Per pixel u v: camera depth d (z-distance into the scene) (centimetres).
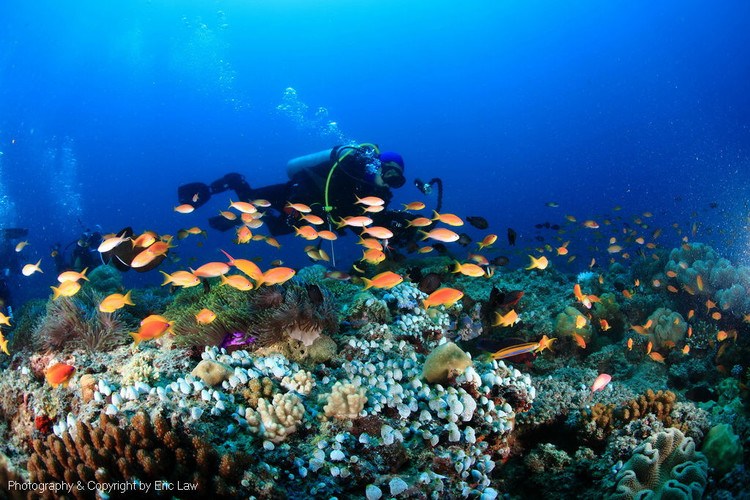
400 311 557
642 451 356
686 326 666
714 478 379
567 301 762
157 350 438
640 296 773
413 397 355
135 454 262
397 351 473
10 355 507
